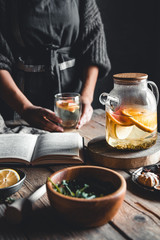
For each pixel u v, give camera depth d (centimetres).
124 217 73
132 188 85
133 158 93
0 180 84
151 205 77
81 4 157
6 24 145
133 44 262
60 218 73
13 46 151
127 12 252
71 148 100
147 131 92
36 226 72
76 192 71
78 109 129
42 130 125
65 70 157
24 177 85
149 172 86
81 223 68
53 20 146
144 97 93
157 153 96
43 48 149
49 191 69
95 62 159
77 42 160
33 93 153
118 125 91
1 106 165
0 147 102
